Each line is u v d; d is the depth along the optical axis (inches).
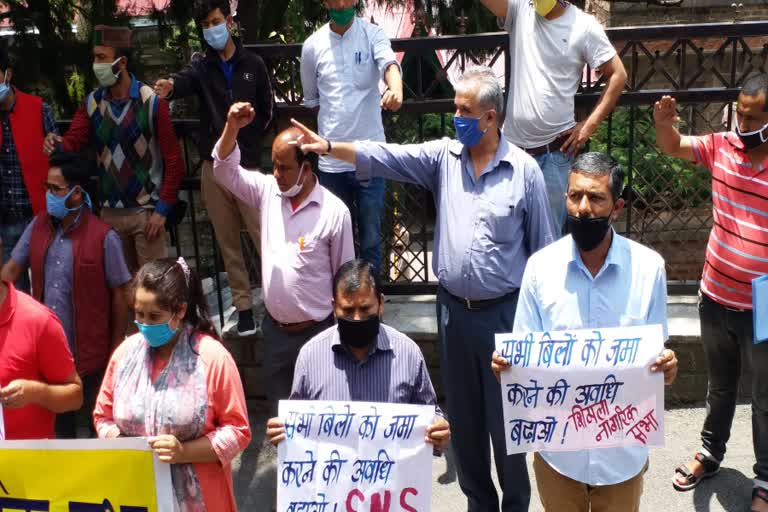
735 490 166.2
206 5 178.4
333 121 186.7
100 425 119.5
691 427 187.9
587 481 121.3
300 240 155.8
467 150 140.7
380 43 183.5
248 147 190.1
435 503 168.2
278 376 166.9
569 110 178.5
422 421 113.5
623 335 114.5
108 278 168.7
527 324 123.6
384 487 114.0
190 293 116.3
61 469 114.0
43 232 167.3
